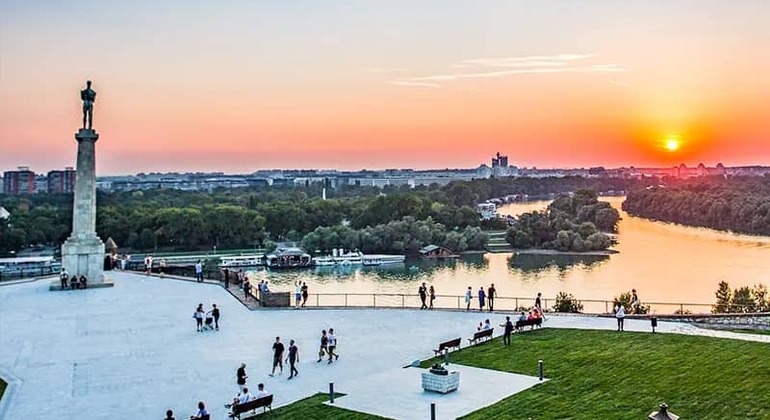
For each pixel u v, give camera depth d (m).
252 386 44.09
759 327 55.56
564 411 35.84
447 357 46.16
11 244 185.38
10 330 60.34
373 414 37.06
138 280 88.00
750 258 169.12
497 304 102.88
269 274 162.38
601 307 112.25
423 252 189.62
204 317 64.44
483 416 35.84
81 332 59.34
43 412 40.19
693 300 116.44
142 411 40.19
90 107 84.38
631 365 42.72
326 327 59.38
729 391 37.25
